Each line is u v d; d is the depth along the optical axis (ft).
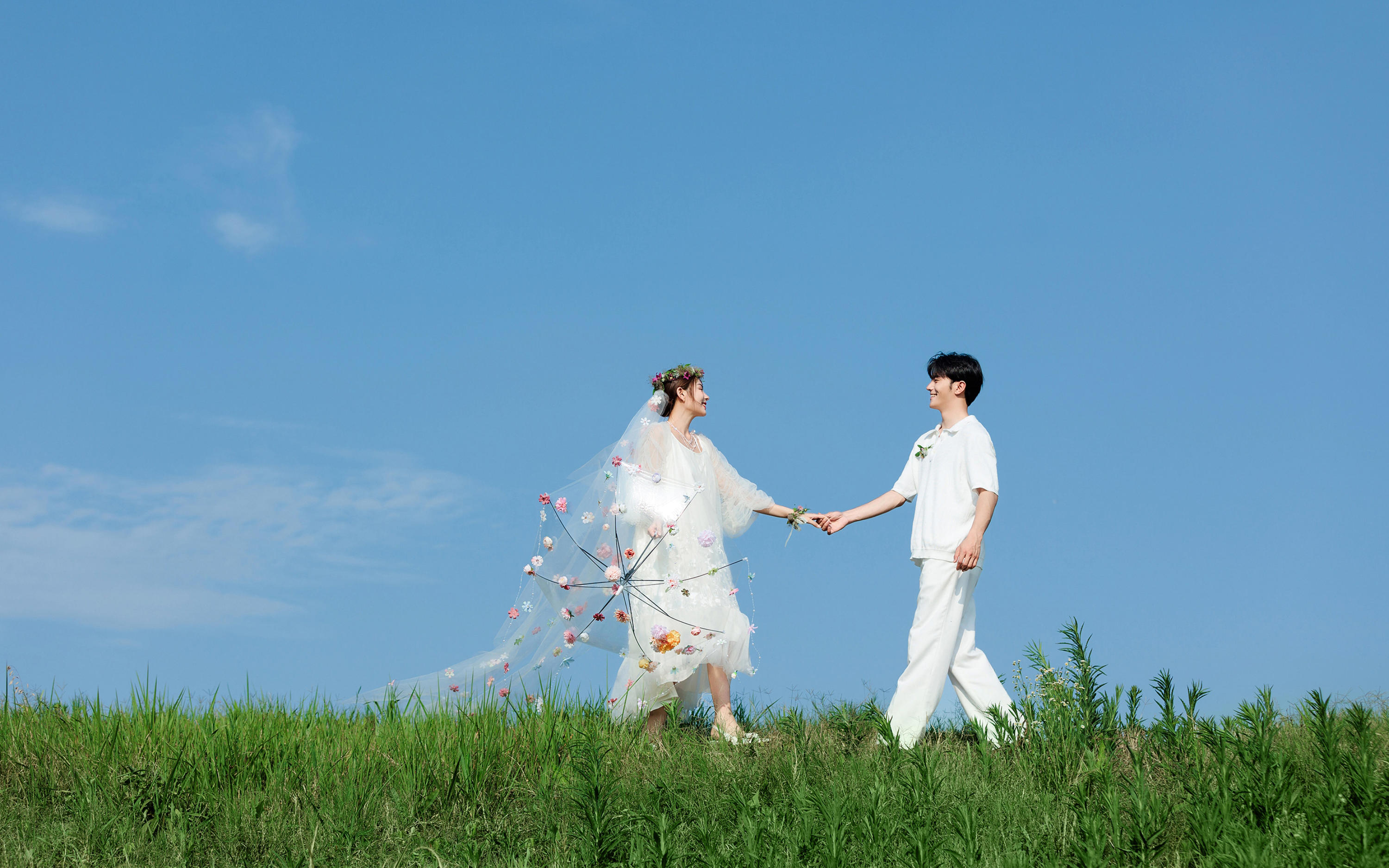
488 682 23.08
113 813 15.94
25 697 21.36
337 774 17.10
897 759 15.69
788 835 13.47
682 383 23.26
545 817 15.40
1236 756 14.92
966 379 21.65
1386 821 12.19
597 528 22.97
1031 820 14.01
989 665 21.02
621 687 22.27
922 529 21.13
